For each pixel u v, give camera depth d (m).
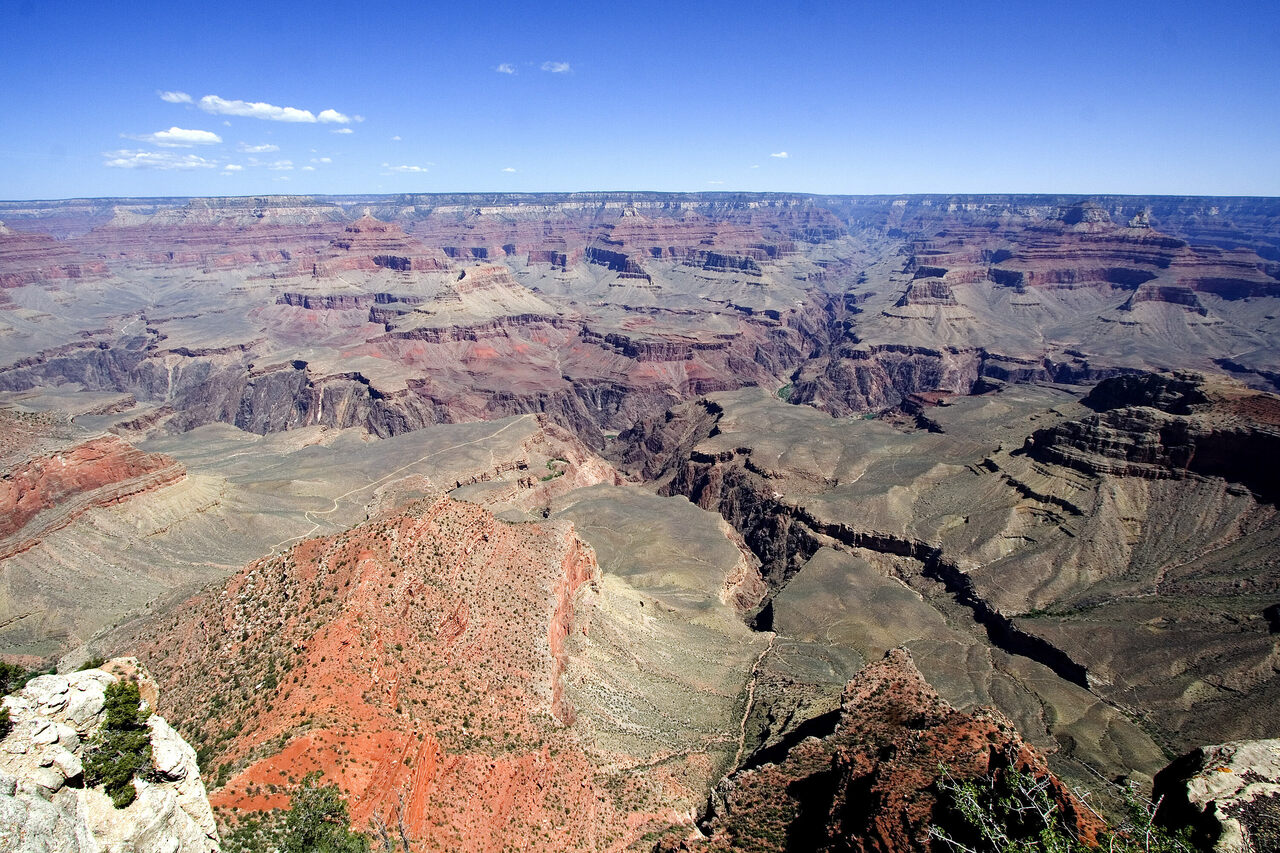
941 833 35.41
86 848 26.61
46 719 28.91
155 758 32.00
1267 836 31.34
